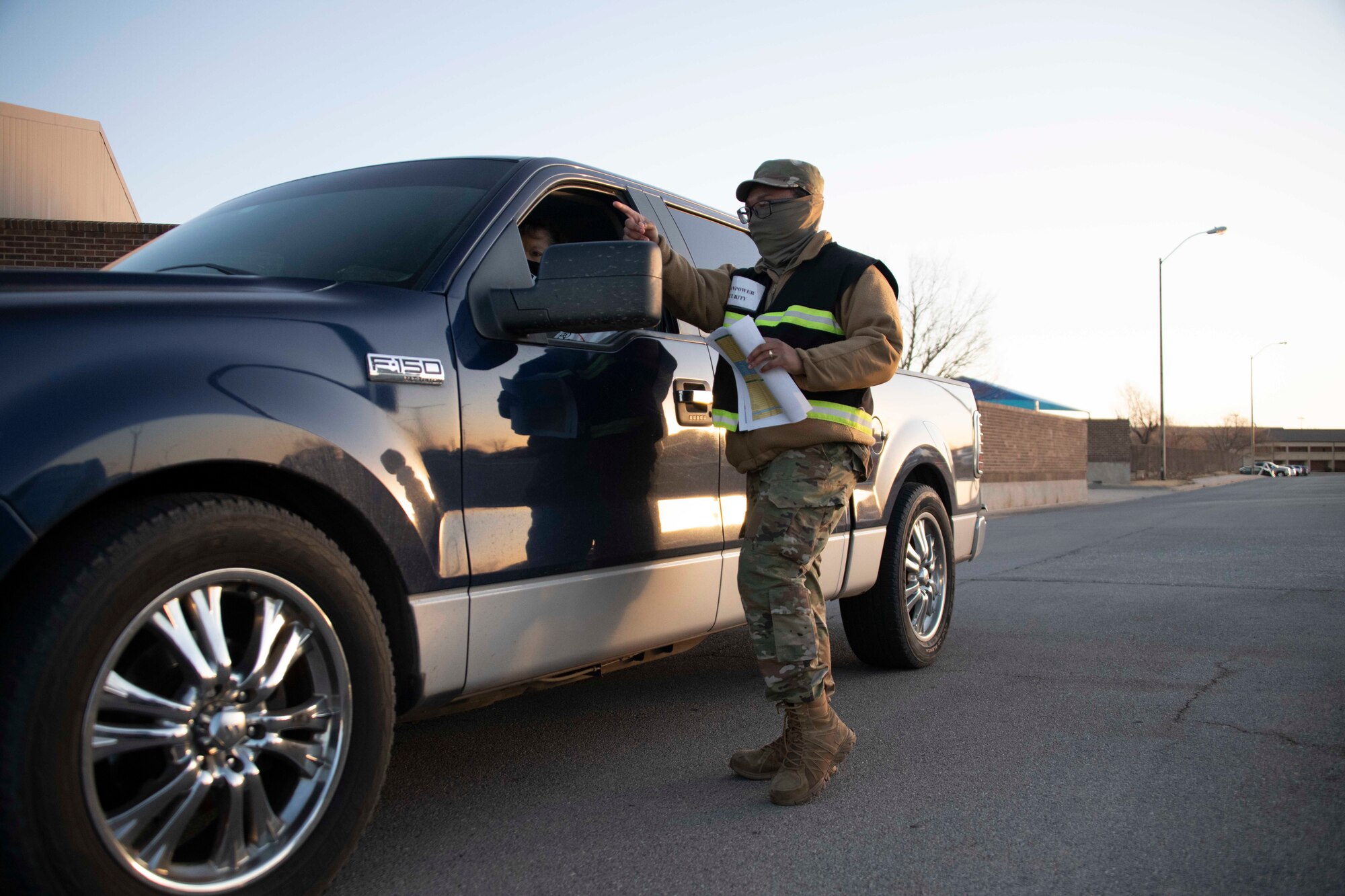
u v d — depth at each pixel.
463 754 3.27
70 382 1.69
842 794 2.81
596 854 2.41
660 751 3.29
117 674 1.70
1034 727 3.46
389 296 2.33
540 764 3.15
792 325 2.86
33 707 1.55
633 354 2.95
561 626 2.60
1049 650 4.85
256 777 1.87
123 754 1.77
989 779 2.91
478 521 2.37
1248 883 2.16
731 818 2.64
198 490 1.94
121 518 1.70
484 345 2.47
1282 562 8.67
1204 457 76.56
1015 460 23.16
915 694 3.97
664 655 3.25
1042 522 16.75
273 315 2.05
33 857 1.55
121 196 14.26
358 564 2.22
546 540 2.54
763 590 2.79
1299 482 58.06
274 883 1.88
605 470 2.76
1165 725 3.46
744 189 3.00
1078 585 7.37
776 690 2.75
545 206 3.06
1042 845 2.41
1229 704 3.72
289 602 1.94
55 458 1.62
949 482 4.75
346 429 2.06
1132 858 2.32
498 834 2.55
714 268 3.62
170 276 2.04
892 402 4.32
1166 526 14.42
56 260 9.73
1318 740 3.21
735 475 3.30
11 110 12.18
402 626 2.22
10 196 12.16
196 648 1.79
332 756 1.99
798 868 2.30
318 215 2.84
